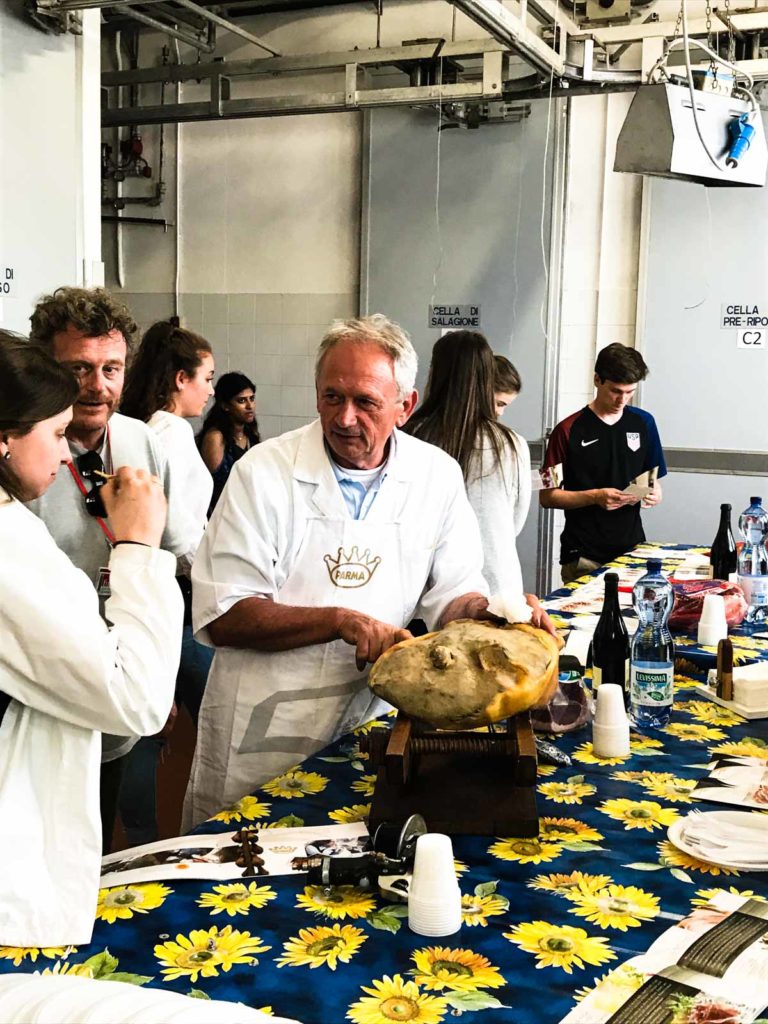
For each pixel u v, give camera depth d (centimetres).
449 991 105
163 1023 89
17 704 121
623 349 427
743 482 540
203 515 299
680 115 355
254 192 636
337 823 148
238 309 649
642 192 549
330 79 612
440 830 143
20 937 114
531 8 441
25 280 362
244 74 573
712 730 193
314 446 200
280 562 197
